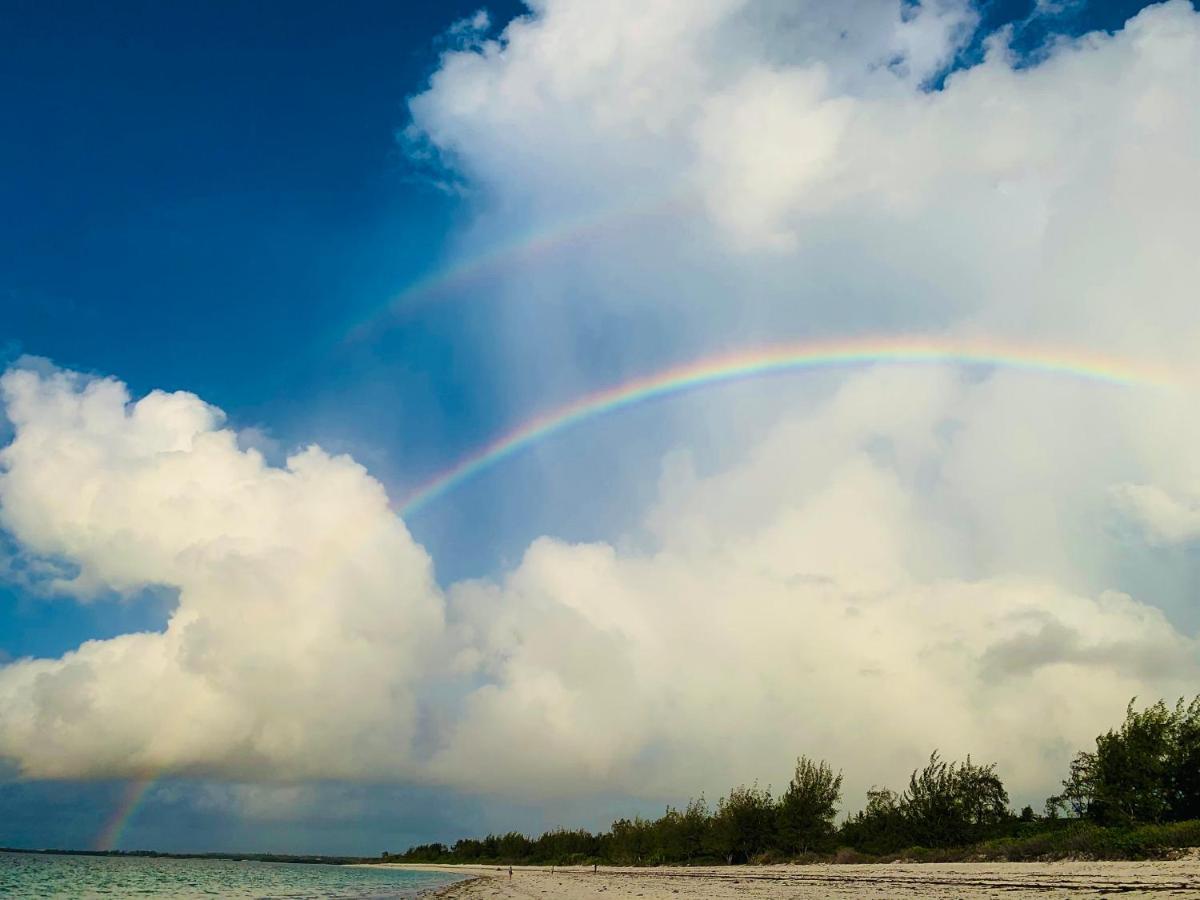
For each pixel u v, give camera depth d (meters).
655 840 138.62
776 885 63.62
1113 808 60.88
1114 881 39.62
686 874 95.81
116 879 153.88
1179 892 32.97
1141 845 53.59
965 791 80.31
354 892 110.88
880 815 88.88
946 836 78.50
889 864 77.50
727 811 111.19
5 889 116.00
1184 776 60.97
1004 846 69.38
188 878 167.25
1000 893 38.44
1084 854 57.00
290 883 148.25
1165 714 62.72
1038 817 78.75
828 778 103.94
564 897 61.41
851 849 90.81
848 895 44.91
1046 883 41.91
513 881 119.12
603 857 175.12
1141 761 60.44
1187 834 52.34
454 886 117.25
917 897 39.69
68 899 94.94
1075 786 64.38
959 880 50.66
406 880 167.00
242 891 115.19
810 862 93.88
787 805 103.75
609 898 56.59
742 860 108.88
